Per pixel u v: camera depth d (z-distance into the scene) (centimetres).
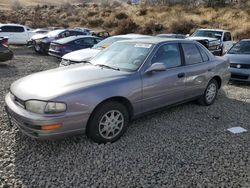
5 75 917
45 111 358
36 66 1141
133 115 447
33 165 356
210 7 3509
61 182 324
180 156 386
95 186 319
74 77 417
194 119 527
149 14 3512
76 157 376
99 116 397
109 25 3425
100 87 395
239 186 325
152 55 472
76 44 1279
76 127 376
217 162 373
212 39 1441
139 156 383
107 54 518
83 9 4638
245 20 2842
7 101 415
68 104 364
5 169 346
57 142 414
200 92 575
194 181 331
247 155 394
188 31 2834
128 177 337
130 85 425
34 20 3759
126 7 4222
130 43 520
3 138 424
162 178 336
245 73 820
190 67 534
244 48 934
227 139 444
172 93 500
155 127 482
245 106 623
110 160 371
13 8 5531
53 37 1571
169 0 3872
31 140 419
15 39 1927
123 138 435
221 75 622
